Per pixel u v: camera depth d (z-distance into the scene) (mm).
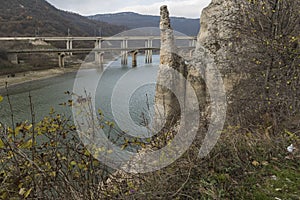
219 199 3371
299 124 5531
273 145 4812
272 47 6742
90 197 2855
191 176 3770
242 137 5039
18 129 2738
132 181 3406
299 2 6926
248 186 3736
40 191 2689
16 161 2682
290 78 6516
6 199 2555
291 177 3906
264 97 6449
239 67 8188
